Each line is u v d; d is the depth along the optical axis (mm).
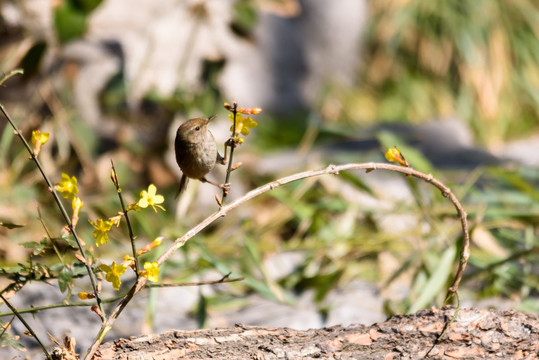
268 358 3658
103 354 3652
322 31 17438
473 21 18047
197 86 10578
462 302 6254
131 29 10648
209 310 6234
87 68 9969
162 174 9383
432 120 16891
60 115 9070
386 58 18031
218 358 3652
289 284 6879
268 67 15797
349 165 3797
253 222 8391
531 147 15133
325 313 6027
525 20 18328
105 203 8273
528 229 7109
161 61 10750
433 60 17875
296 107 16000
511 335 3791
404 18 18109
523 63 17922
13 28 8969
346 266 6906
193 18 10766
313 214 7691
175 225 8023
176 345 3754
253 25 10273
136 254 3494
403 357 3691
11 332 5090
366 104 17188
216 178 9539
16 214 7609
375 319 5938
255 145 13039
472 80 17469
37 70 8383
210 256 6367
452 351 3721
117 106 9914
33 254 3973
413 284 6305
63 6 8203
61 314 5535
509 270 6586
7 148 8977
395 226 8211
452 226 7617
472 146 14758
